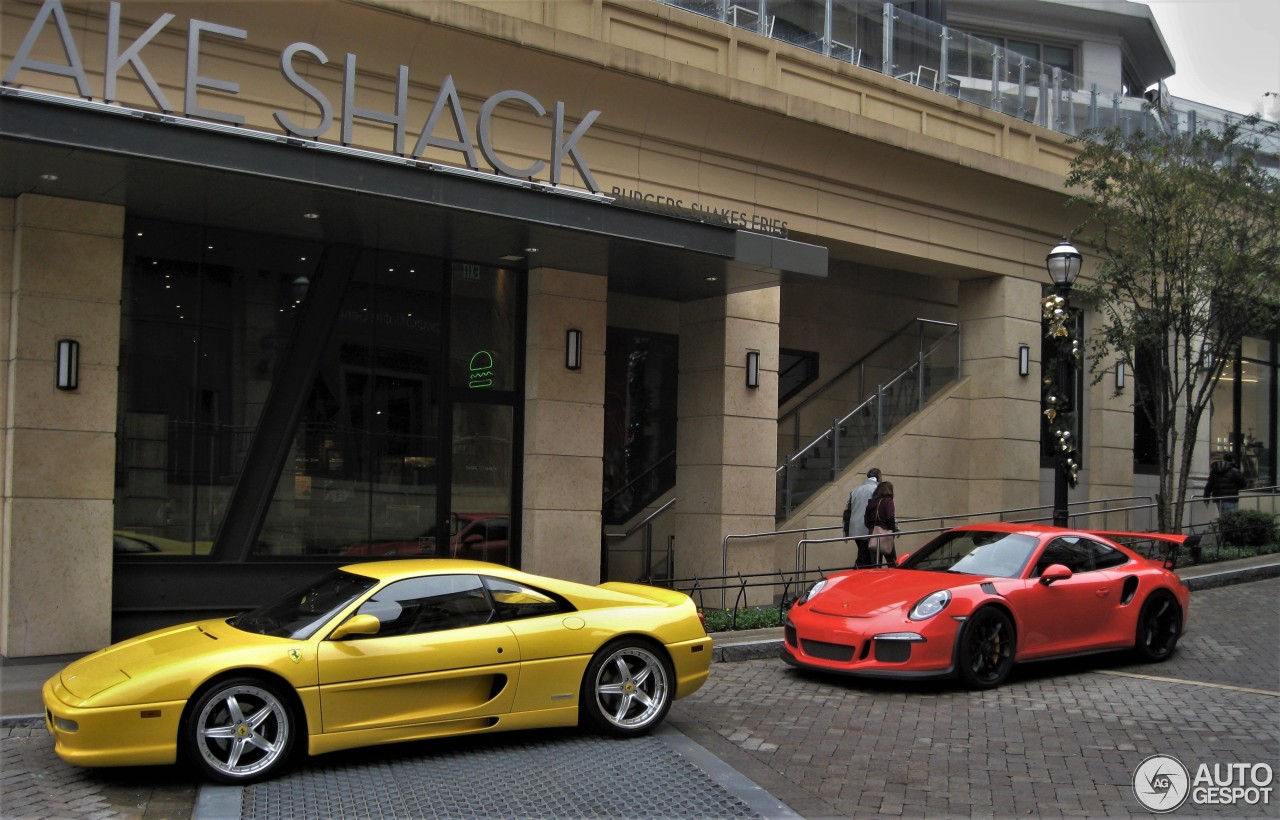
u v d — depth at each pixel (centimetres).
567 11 1301
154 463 1098
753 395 1491
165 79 1057
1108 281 1788
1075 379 1905
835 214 1547
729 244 1203
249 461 1150
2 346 1009
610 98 1315
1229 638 1164
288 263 1182
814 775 675
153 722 614
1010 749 733
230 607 1127
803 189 1513
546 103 1280
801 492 1623
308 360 1191
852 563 1630
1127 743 748
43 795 620
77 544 1008
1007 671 930
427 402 1272
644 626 768
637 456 1678
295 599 738
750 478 1477
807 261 1259
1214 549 1861
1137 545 1659
